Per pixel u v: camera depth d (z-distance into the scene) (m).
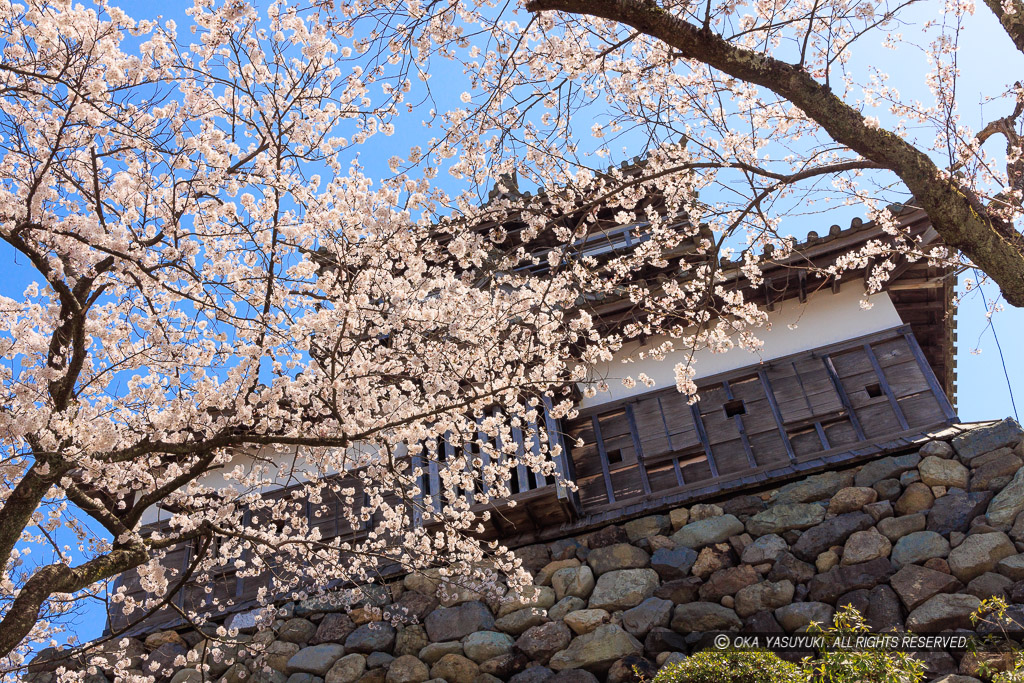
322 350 6.23
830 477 8.68
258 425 6.57
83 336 5.41
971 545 7.56
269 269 5.68
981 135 5.73
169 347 6.16
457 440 8.42
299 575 9.12
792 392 9.51
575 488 8.88
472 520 8.85
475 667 8.37
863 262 7.97
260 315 5.73
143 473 6.90
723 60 4.46
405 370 7.47
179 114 5.59
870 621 7.40
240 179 5.72
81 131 5.50
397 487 8.23
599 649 7.95
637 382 10.20
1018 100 5.55
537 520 9.34
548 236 11.90
